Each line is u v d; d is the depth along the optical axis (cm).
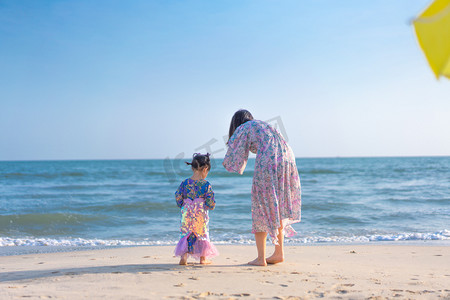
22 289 306
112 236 943
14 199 1816
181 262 450
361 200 1678
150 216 1284
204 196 455
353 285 337
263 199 418
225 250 645
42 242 832
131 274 375
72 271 404
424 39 116
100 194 2086
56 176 3806
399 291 315
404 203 1584
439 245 726
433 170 4641
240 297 290
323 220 1147
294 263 470
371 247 691
